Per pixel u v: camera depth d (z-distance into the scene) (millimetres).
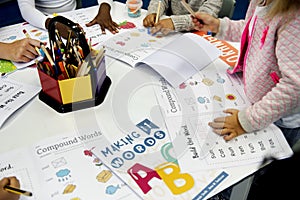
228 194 676
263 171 646
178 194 538
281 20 678
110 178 560
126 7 1192
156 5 1182
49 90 722
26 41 906
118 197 530
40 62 732
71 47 727
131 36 997
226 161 601
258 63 772
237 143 642
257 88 774
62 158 594
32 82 801
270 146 644
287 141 686
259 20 770
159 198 530
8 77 820
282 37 675
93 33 1009
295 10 641
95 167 579
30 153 605
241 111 701
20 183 547
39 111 708
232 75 854
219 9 1196
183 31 1050
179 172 574
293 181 720
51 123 676
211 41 1008
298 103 677
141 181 556
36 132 654
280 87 678
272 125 699
